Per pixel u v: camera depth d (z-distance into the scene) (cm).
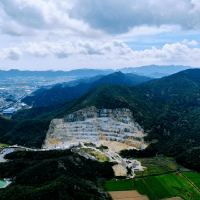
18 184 12350
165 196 13025
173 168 17125
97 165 16762
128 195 12938
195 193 13550
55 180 12088
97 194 12356
